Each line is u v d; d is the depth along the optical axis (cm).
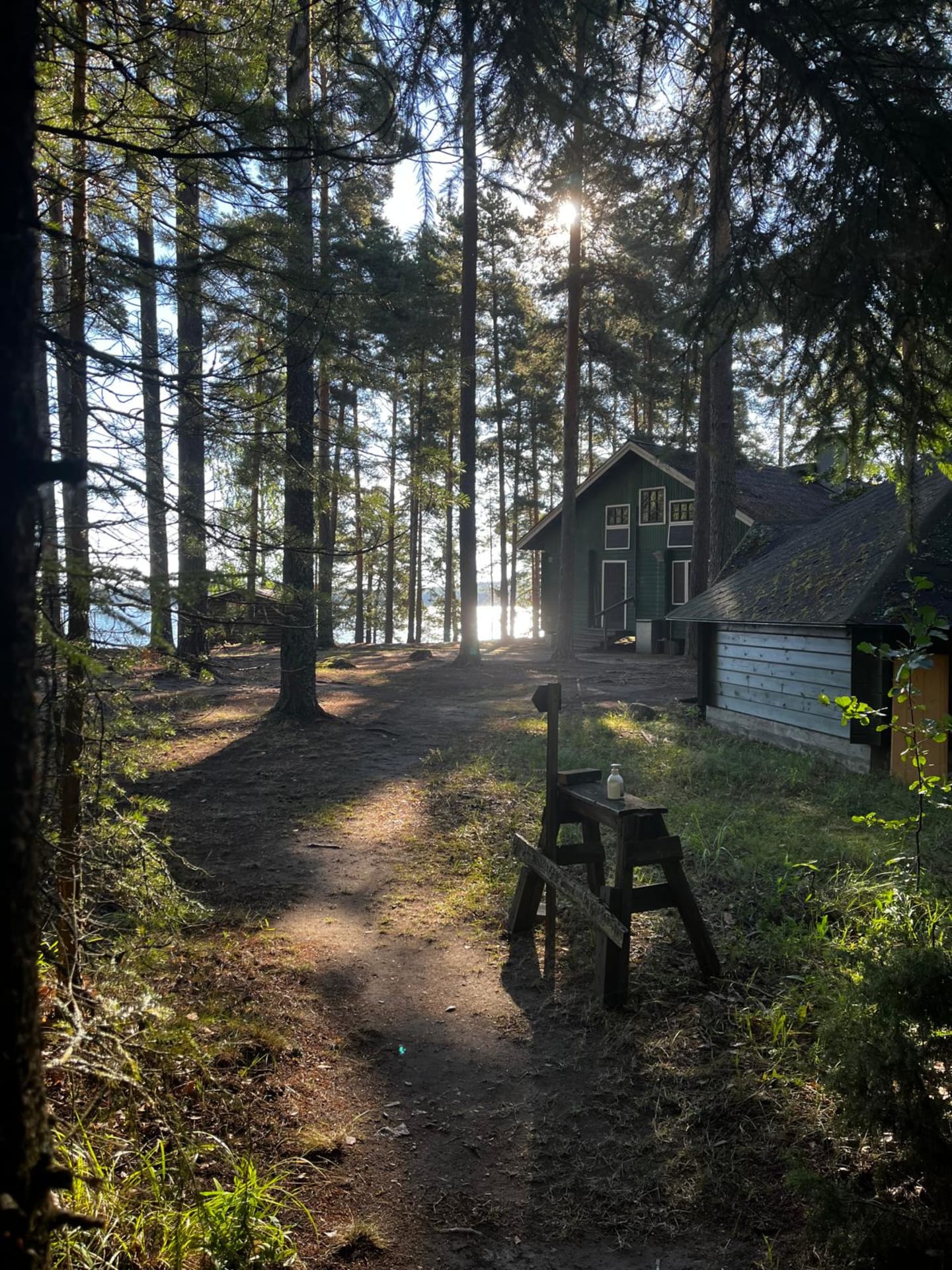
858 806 753
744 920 502
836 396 362
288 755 966
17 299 146
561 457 3934
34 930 151
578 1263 264
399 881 590
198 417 337
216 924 502
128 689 317
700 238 345
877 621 816
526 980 449
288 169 355
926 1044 256
